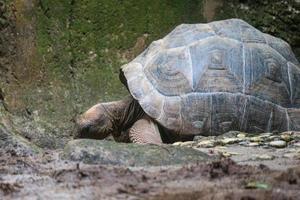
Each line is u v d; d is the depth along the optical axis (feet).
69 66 94.07
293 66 82.02
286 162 50.11
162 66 77.15
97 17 95.55
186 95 75.05
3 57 94.99
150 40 96.63
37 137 82.23
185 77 75.97
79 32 94.99
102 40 95.66
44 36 94.22
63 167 48.85
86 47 95.14
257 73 77.87
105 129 82.23
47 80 93.50
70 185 39.75
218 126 74.79
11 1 94.94
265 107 76.79
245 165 45.65
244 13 99.76
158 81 76.23
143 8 96.73
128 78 78.02
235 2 99.76
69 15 94.94
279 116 77.46
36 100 92.22
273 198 33.06
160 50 79.46
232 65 77.25
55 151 61.93
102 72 94.79
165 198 34.30
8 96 92.79
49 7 94.43
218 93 75.31
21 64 94.12
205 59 77.05
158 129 75.87
